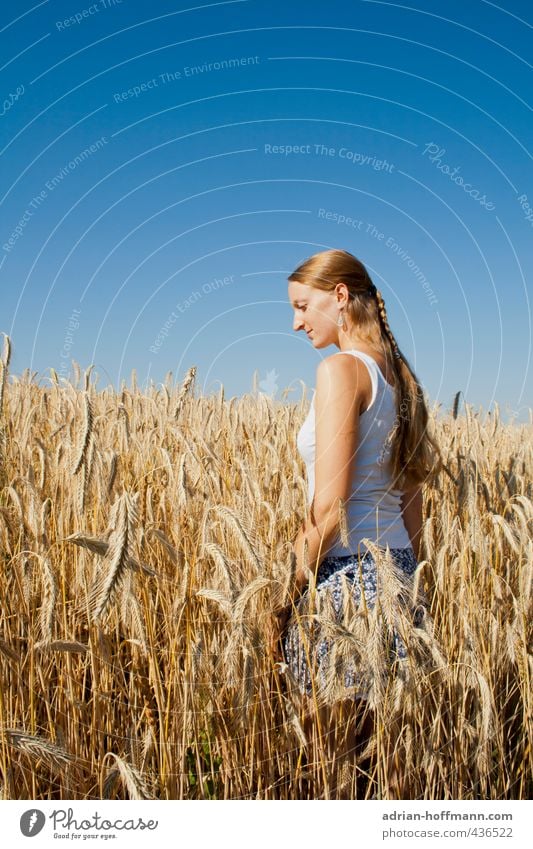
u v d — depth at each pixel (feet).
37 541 7.93
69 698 7.83
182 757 7.51
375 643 7.07
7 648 7.21
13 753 7.67
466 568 9.80
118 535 6.32
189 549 8.49
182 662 8.11
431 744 8.11
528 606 9.41
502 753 8.80
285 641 8.14
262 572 7.11
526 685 9.10
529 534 9.97
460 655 8.71
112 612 8.84
